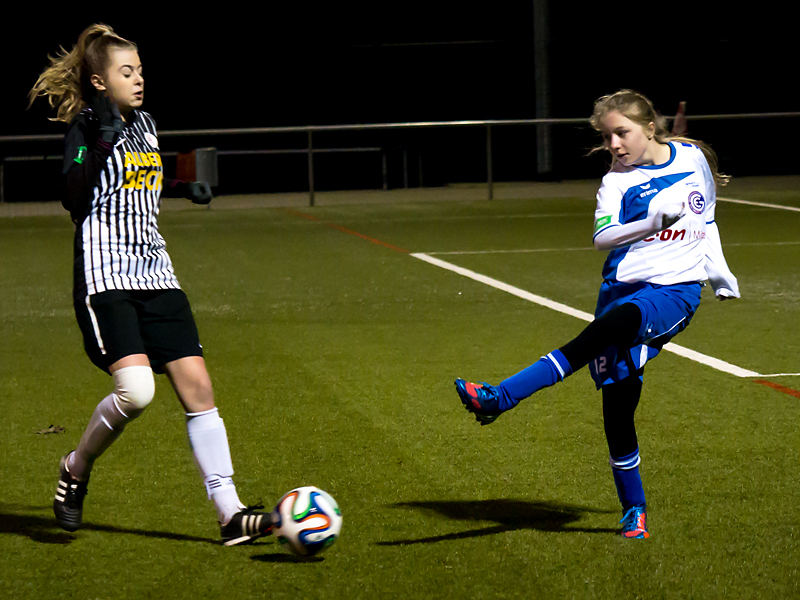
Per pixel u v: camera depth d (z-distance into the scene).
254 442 14.59
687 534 11.10
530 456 13.91
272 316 24.02
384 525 11.48
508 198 53.16
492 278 29.00
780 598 9.53
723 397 16.66
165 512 11.95
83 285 10.69
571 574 10.12
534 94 65.50
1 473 13.39
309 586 9.91
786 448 14.09
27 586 9.95
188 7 61.22
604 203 10.80
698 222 10.96
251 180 62.34
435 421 15.56
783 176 63.91
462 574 10.15
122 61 10.69
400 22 63.59
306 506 10.06
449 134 64.44
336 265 31.55
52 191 58.25
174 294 11.05
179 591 9.83
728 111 66.38
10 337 22.02
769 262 31.28
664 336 10.88
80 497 11.12
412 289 27.39
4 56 58.25
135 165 10.73
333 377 18.34
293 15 62.50
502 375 18.48
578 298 25.97
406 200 53.28
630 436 10.98
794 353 19.70
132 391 10.45
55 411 16.34
